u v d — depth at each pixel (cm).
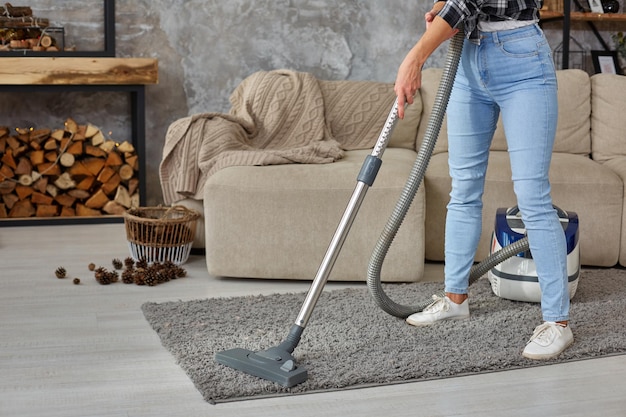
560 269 241
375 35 489
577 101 396
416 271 318
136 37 461
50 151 441
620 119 389
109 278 321
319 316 273
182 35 466
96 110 466
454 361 233
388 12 489
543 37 236
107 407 203
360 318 271
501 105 242
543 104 234
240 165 342
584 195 343
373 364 229
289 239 320
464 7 226
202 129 368
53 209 443
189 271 343
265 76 412
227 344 245
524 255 290
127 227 355
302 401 208
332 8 481
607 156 389
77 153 441
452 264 269
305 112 402
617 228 344
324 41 483
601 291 309
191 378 220
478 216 266
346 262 319
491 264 284
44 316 278
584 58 535
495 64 236
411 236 316
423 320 265
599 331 260
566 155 377
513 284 292
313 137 396
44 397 209
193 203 363
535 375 228
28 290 311
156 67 432
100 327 266
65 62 420
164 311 279
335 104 413
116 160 445
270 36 476
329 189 319
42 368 229
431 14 241
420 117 415
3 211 439
